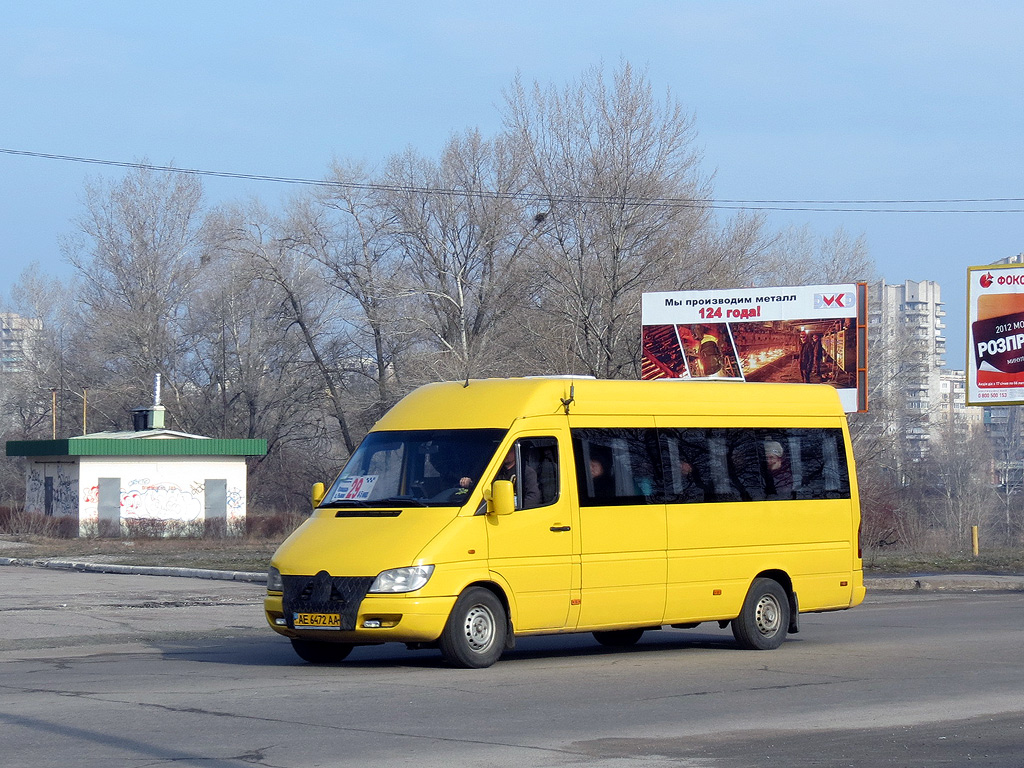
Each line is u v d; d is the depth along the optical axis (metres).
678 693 13.31
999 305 39.03
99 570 36.66
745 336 40.34
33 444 64.69
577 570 15.91
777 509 18.16
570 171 55.31
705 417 17.73
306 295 74.38
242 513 66.12
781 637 17.97
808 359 39.53
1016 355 38.75
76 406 85.00
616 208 53.97
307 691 13.27
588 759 9.76
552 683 14.02
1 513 61.94
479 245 65.00
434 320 65.38
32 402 90.06
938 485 93.56
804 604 18.31
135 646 18.75
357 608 14.41
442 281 66.38
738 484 17.83
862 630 20.89
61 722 11.27
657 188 54.16
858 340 38.88
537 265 57.84
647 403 17.19
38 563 39.56
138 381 80.69
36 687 13.66
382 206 68.94
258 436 79.75
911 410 65.44
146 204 82.81
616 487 16.50
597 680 14.30
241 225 74.19
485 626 15.11
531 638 20.30
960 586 31.12
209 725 11.14
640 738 10.68
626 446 16.78
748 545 17.73
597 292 54.19
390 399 62.25
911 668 15.53
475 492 15.19
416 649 17.89
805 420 18.89
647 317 41.69
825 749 10.23
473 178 65.94
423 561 14.51
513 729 11.07
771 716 11.85
